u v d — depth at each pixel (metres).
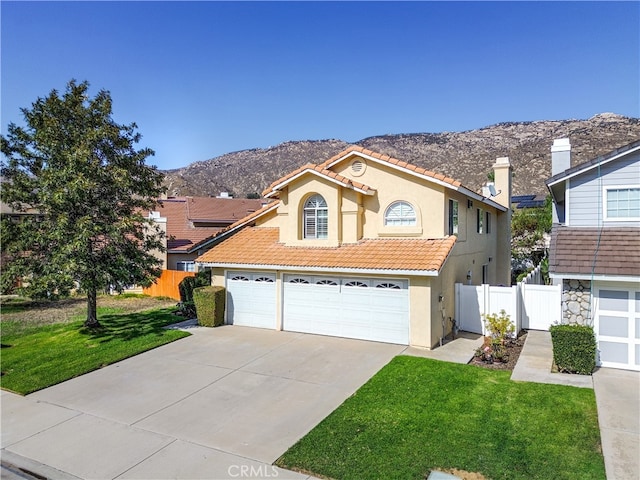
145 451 8.21
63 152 15.82
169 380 11.94
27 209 17.47
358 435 8.41
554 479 6.78
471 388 10.56
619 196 12.88
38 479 7.48
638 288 11.55
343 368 12.46
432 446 7.90
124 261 16.31
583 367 11.30
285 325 16.98
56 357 14.21
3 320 20.52
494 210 24.00
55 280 14.88
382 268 14.35
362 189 16.00
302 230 17.39
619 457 7.31
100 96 17.11
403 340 14.70
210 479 7.21
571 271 11.66
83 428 9.27
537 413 9.05
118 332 17.14
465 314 16.52
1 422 9.70
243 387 11.26
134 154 17.84
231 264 17.45
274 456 7.87
